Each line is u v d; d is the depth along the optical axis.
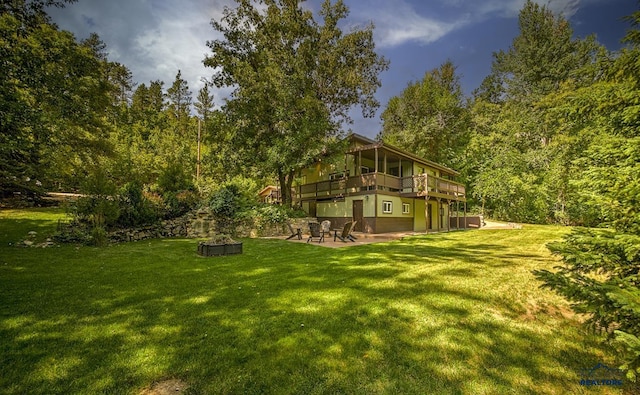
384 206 17.02
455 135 28.95
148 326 3.58
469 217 23.95
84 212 9.85
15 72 9.52
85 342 3.17
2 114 7.35
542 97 23.31
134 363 2.79
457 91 30.36
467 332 3.45
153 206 12.77
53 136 11.81
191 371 2.69
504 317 3.88
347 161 19.28
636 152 3.28
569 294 2.69
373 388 2.47
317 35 17.02
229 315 3.93
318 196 20.19
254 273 6.23
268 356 2.94
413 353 3.01
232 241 8.95
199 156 23.78
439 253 8.80
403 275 5.91
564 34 25.34
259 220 13.95
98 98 13.99
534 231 16.38
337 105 18.05
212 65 15.58
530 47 26.42
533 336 3.37
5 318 3.74
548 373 2.70
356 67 17.48
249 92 14.76
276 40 16.28
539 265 6.82
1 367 2.69
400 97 31.34
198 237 12.38
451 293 4.77
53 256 7.55
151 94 44.22
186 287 5.18
